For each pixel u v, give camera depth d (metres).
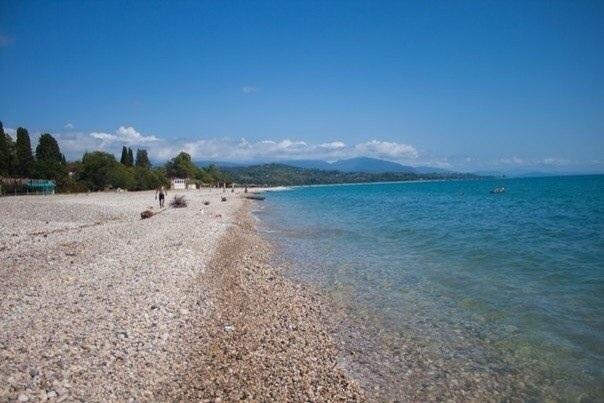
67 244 24.11
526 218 45.25
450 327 14.73
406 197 103.75
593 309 15.70
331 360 12.31
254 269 23.30
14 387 8.40
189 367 10.77
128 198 73.94
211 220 43.62
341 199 101.81
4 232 27.97
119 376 9.61
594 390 10.62
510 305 16.50
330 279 21.41
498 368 11.86
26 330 11.26
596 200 73.75
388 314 16.12
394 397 10.48
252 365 11.34
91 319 12.46
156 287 16.52
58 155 124.50
